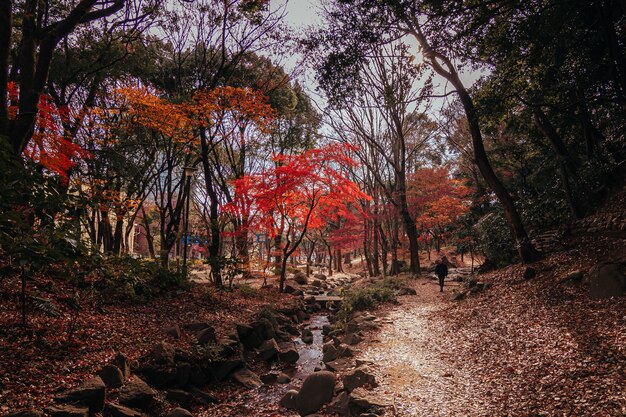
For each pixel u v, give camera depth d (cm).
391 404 542
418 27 1047
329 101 1105
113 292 953
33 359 579
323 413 596
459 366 698
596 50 1285
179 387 704
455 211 2538
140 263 1142
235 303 1302
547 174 1862
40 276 840
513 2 1079
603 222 1249
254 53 2205
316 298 1916
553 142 1572
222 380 805
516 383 560
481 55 1258
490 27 1117
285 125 2480
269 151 2597
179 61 1856
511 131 2009
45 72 946
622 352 545
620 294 783
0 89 805
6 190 530
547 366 583
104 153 1400
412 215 2953
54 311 633
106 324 790
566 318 770
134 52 1570
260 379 845
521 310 916
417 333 998
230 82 2112
